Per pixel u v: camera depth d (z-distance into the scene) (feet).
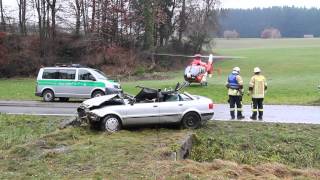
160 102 55.77
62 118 63.26
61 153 40.73
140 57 200.03
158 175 33.17
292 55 264.93
